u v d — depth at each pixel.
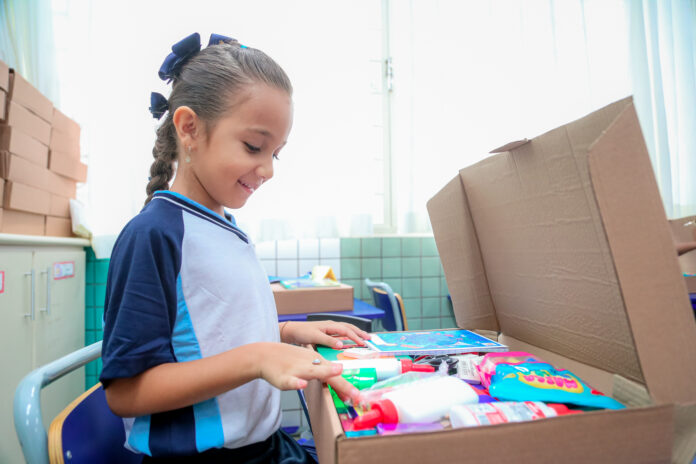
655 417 0.33
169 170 0.67
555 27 2.15
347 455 0.28
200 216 0.56
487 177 0.64
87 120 1.70
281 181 1.88
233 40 0.71
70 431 0.46
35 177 1.35
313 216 1.91
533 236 0.57
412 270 2.11
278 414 0.61
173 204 0.54
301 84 1.91
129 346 0.43
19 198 1.25
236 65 0.54
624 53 2.21
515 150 0.55
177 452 0.48
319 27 1.92
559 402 0.42
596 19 2.20
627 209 0.36
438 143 2.05
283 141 0.58
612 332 0.47
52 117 1.46
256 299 0.58
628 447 0.32
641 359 0.36
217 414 0.51
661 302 0.37
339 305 1.35
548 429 0.31
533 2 2.14
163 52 1.74
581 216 0.46
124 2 1.71
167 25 1.74
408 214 2.04
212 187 0.57
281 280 1.66
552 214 0.51
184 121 0.55
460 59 2.08
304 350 0.45
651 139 2.18
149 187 0.66
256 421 0.55
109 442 0.54
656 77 2.21
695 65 2.33
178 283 0.50
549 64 2.13
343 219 1.94
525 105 2.10
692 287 1.20
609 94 2.17
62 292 1.48
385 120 2.18
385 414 0.39
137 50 1.71
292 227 1.89
